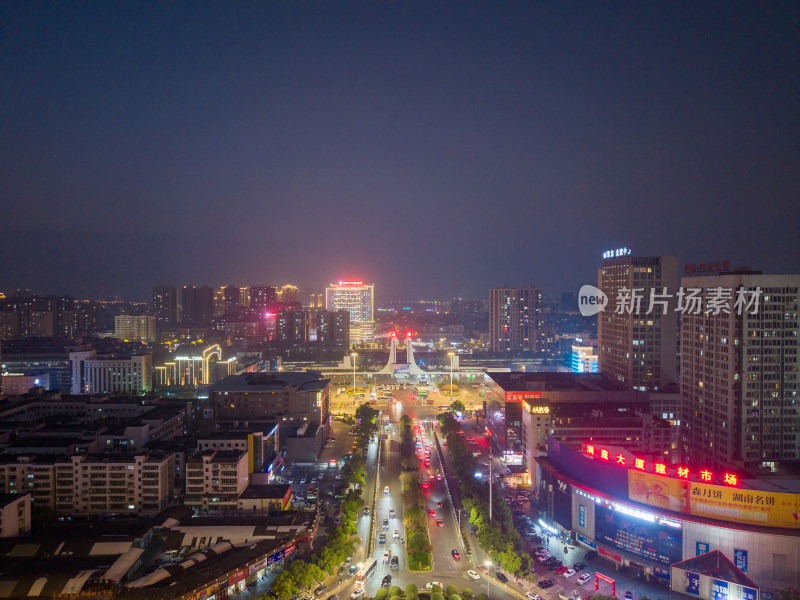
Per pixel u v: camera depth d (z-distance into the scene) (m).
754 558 182.75
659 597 190.00
